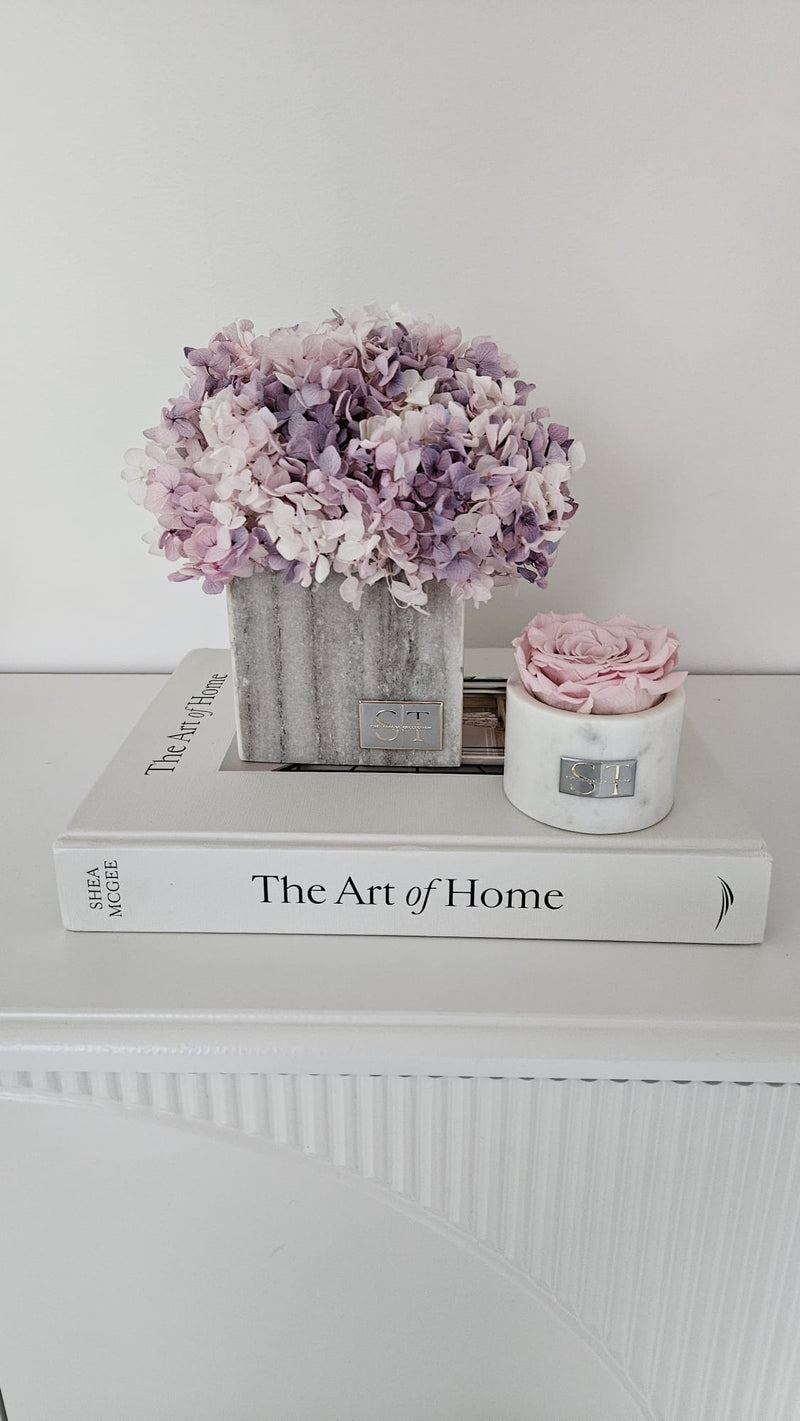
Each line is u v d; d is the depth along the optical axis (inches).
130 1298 23.0
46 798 26.8
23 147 28.7
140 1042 19.0
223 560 20.4
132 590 34.3
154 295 30.4
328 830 20.8
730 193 29.0
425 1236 22.0
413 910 21.0
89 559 33.9
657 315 30.4
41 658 35.4
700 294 30.1
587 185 29.0
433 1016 19.0
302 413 19.6
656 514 32.8
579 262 29.8
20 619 34.7
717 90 27.9
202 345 31.0
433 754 23.8
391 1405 24.5
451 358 21.9
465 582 21.5
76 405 31.7
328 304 30.5
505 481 20.1
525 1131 20.5
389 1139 20.7
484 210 29.3
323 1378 24.2
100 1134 20.8
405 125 28.5
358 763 24.0
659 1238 21.5
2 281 30.2
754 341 30.6
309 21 27.5
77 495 32.9
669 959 20.6
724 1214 21.1
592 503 32.6
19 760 28.8
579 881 20.5
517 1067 19.3
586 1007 19.2
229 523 19.8
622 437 31.9
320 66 27.9
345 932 21.3
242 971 20.2
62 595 34.4
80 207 29.4
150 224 29.6
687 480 32.4
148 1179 21.4
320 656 22.9
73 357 31.1
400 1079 20.0
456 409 20.1
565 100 28.1
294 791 22.6
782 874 23.4
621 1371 23.4
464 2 27.2
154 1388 24.4
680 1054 18.8
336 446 20.1
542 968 20.3
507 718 21.8
